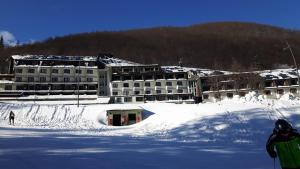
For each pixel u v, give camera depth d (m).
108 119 56.25
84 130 39.12
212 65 188.62
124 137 26.56
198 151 16.17
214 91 98.56
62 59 101.25
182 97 98.38
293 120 31.59
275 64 188.88
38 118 56.94
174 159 13.03
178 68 109.75
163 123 40.91
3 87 93.06
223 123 33.25
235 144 21.83
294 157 6.62
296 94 94.19
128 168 10.63
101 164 11.16
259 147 19.45
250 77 97.50
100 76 103.38
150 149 16.59
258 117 33.34
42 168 10.05
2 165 10.30
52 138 22.14
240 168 11.30
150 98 97.50
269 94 95.69
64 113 59.66
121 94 97.12
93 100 90.69
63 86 97.75
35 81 95.88
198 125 34.34
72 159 12.02
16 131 29.36
